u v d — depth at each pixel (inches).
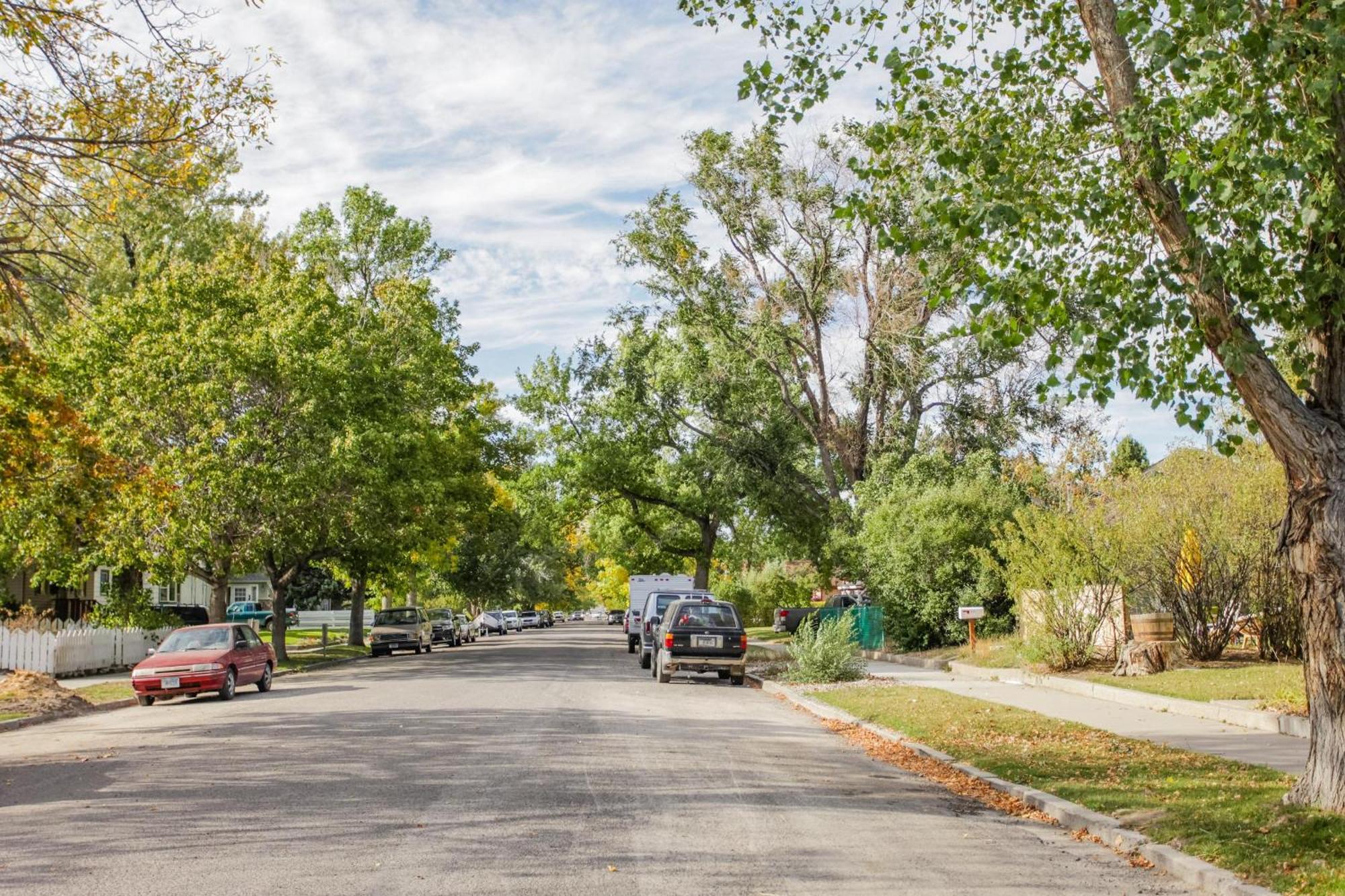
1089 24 377.7
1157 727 566.9
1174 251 362.6
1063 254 411.8
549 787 429.1
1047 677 829.8
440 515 1656.0
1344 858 291.7
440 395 1713.8
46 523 1063.6
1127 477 956.6
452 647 1985.7
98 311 1230.9
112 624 1296.8
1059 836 361.7
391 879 290.8
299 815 374.6
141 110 593.6
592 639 2486.5
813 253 1620.3
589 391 1935.3
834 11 428.1
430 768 475.5
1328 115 343.0
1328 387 357.4
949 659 1053.2
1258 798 370.9
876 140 401.7
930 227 378.3
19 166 569.0
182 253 1648.6
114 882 288.5
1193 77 340.2
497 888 282.7
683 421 1884.8
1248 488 793.6
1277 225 382.0
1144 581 845.8
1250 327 365.7
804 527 1724.9
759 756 530.6
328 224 1823.3
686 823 364.8
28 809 397.7
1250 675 708.7
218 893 277.0
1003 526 1122.0
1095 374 363.6
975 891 286.8
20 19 527.8
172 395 1193.4
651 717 689.0
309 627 2898.6
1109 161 385.4
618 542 2207.2
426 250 1856.5
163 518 1176.8
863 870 306.2
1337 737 344.5
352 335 1446.9
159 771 480.1
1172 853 314.8
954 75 430.9
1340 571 343.0
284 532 1282.0
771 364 1691.7
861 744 591.8
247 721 691.4
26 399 640.4
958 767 489.4
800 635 1019.3
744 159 1571.1
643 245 1668.3
